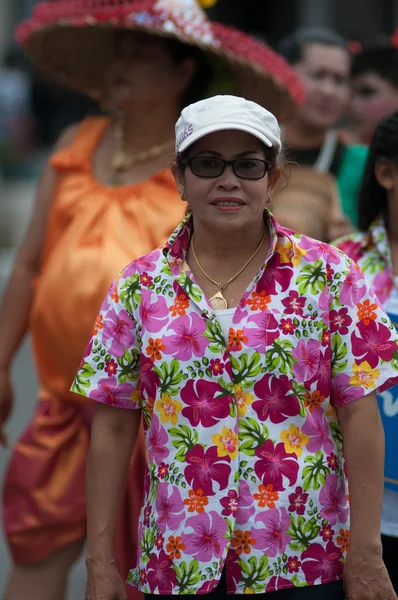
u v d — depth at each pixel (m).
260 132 7.39
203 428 7.48
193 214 7.78
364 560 7.50
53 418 11.85
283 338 7.48
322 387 7.56
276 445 7.45
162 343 7.56
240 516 7.45
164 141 12.09
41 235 12.33
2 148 45.25
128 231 11.55
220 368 7.46
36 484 11.78
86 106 47.91
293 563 7.48
